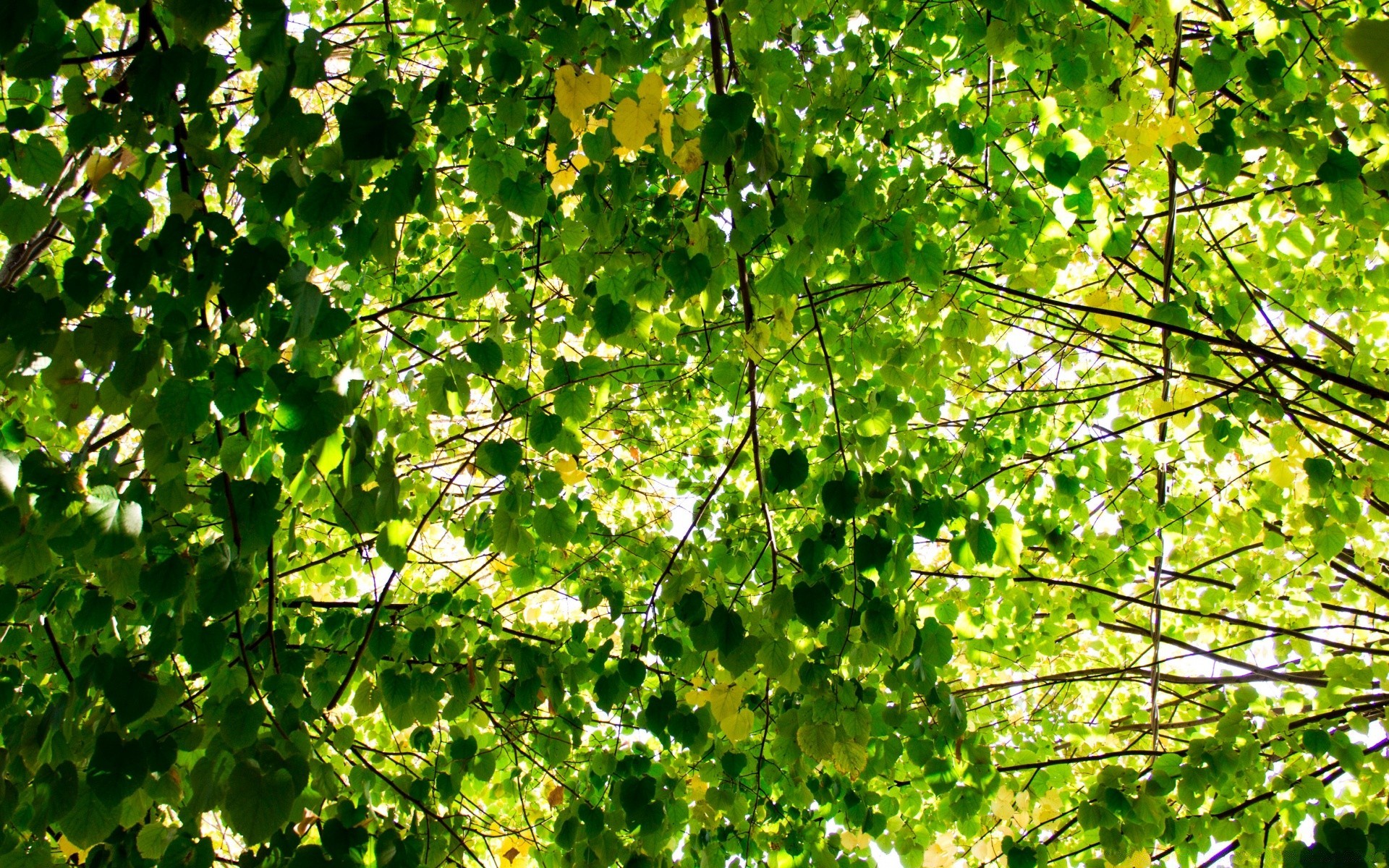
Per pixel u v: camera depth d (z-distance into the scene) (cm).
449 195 279
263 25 131
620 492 390
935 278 221
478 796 326
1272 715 256
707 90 238
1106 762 372
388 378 246
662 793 246
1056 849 329
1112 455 316
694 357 339
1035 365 371
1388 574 375
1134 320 260
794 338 280
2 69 131
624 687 243
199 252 142
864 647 226
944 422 306
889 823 299
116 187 153
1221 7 240
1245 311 309
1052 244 252
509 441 206
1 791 162
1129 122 227
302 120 140
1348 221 239
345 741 233
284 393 142
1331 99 241
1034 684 416
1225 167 221
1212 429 298
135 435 307
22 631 215
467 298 236
